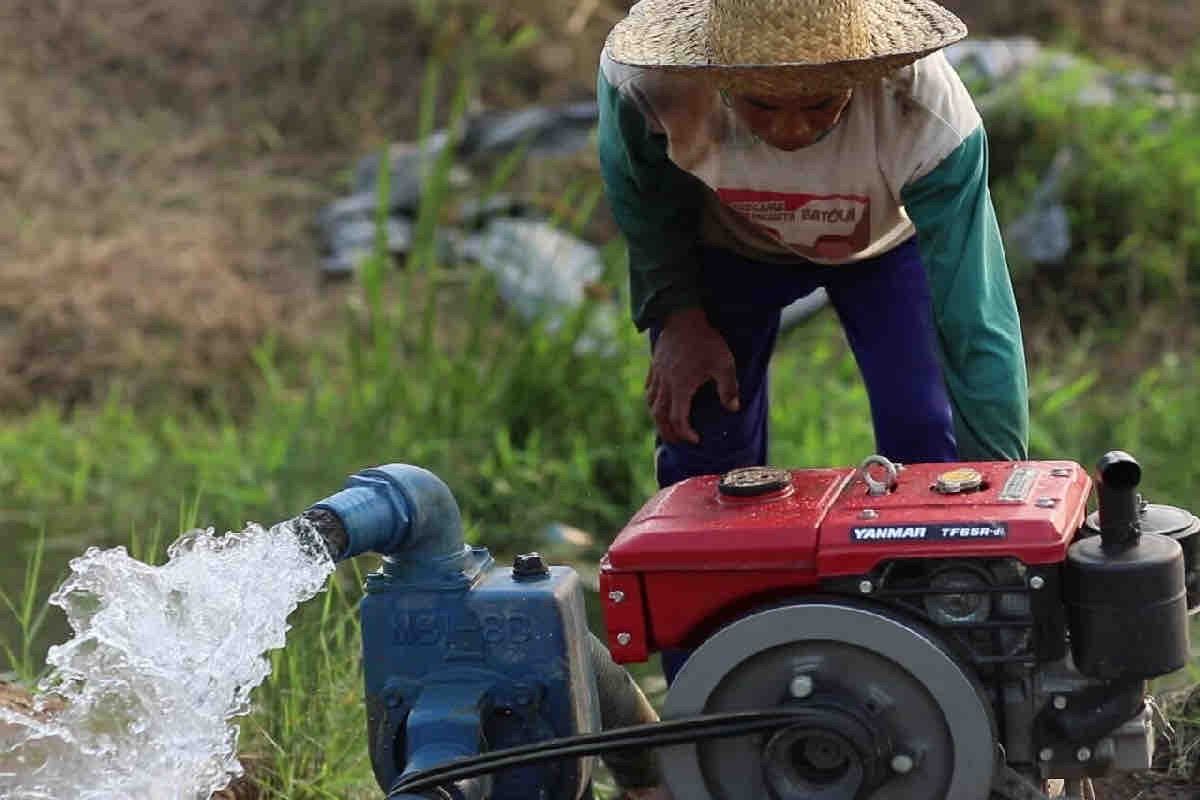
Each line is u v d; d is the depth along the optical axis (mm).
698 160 5496
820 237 5629
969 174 5191
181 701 4297
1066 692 4316
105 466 10008
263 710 6027
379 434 9836
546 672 4684
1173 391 10492
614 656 4512
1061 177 12086
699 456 6293
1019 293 11734
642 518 4570
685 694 4367
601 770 6273
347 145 13984
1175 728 5953
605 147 5812
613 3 15250
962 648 4312
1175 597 4191
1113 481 4184
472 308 10492
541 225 12188
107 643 4340
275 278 12453
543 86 14188
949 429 6094
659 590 4441
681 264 6086
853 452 9703
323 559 4422
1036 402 10453
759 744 4398
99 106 14367
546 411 10133
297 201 13406
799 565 4324
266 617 4340
